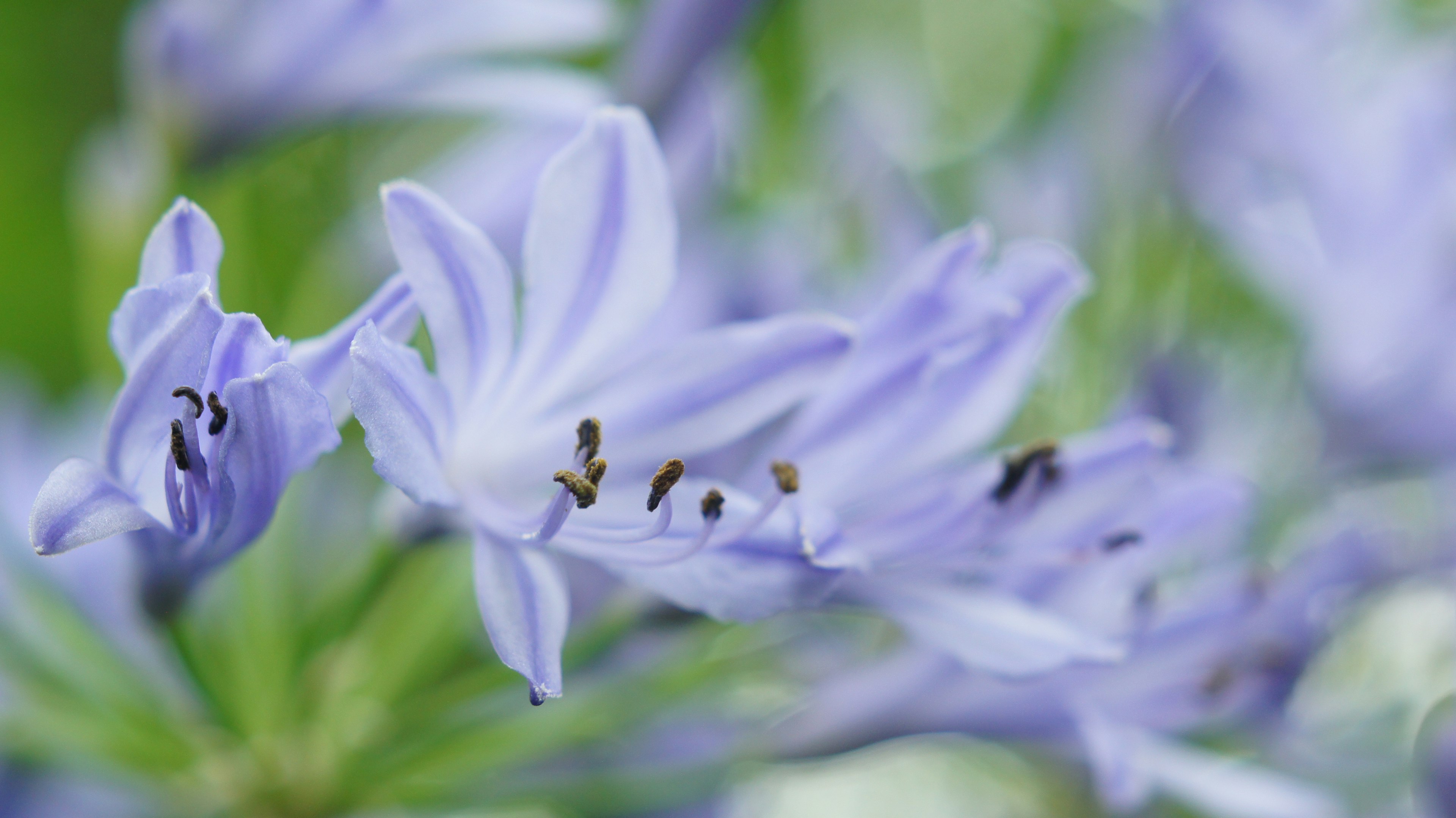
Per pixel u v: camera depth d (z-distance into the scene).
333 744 0.36
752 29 0.37
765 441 0.35
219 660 0.36
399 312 0.31
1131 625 0.36
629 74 0.37
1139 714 0.36
